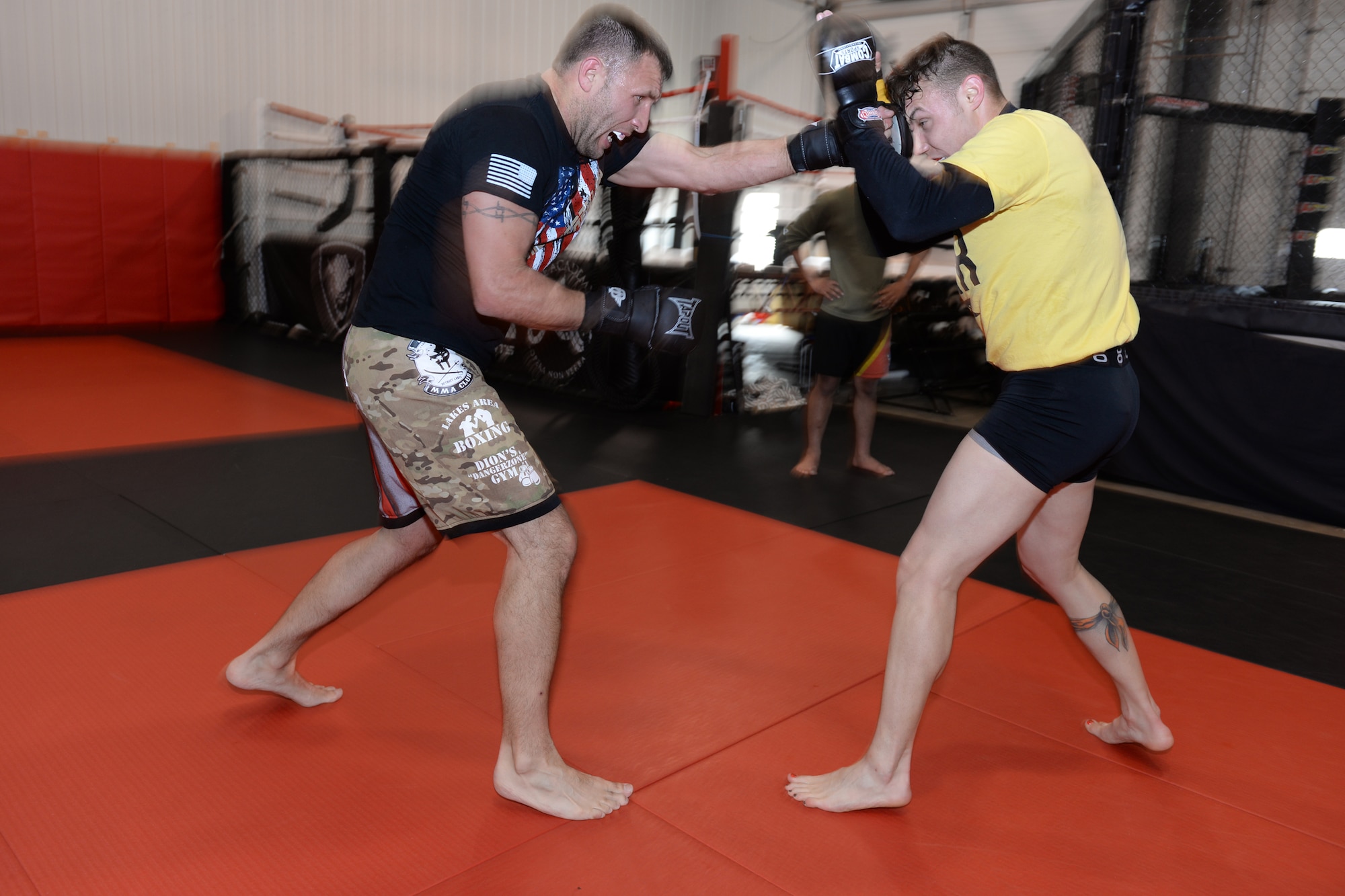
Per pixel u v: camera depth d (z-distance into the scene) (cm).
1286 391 425
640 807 180
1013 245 166
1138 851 173
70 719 203
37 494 371
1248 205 625
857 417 469
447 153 162
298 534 338
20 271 832
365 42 1013
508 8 1121
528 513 169
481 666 237
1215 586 334
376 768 189
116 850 160
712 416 601
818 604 291
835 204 434
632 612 279
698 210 584
